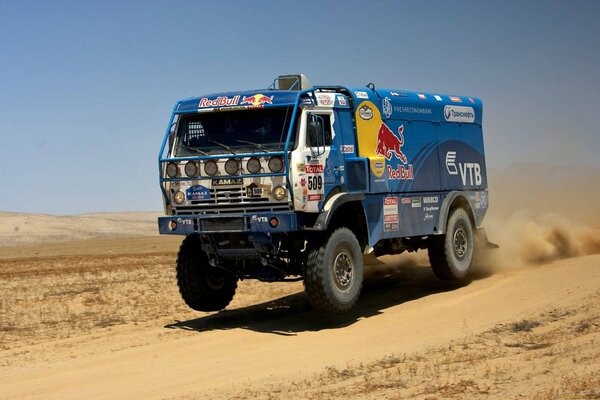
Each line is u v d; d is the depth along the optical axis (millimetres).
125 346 11172
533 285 13883
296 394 7859
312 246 11883
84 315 14391
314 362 9477
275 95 11891
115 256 29891
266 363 9594
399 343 10375
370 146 13219
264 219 11523
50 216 68062
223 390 8258
